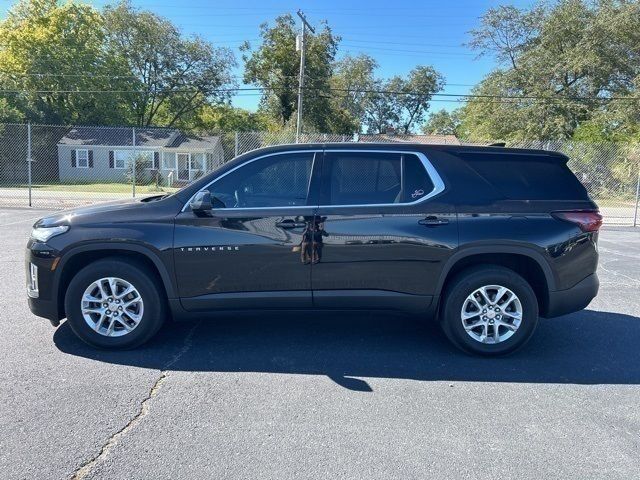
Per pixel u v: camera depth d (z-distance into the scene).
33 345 4.36
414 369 4.07
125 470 2.65
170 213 4.17
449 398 3.57
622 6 31.55
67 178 40.00
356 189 4.25
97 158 39.94
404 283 4.21
